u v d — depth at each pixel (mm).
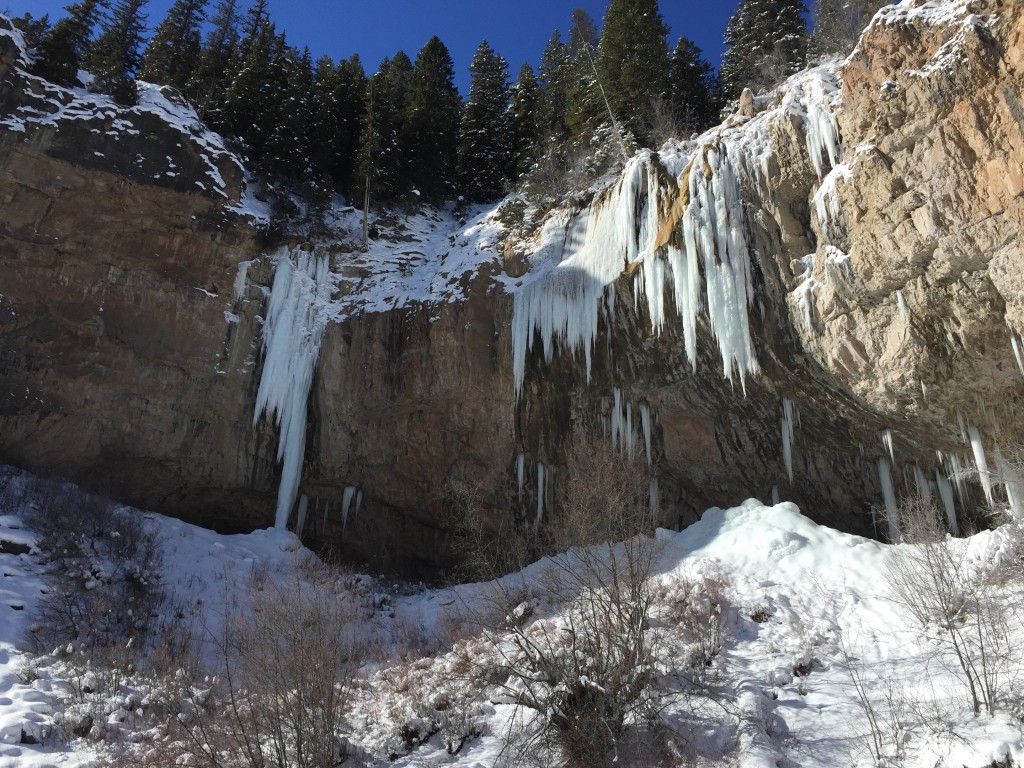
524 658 12242
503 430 21859
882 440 17469
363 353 23266
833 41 24625
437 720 11797
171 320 22500
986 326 14031
